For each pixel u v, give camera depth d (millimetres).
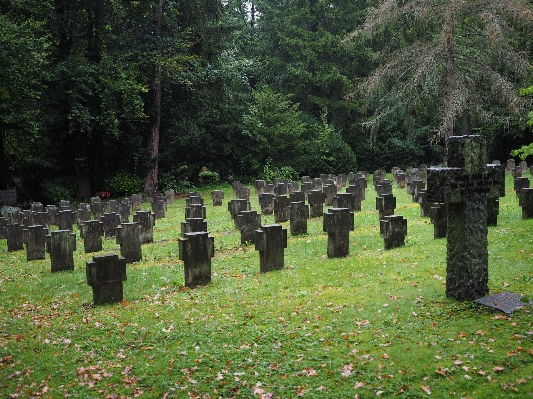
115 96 35406
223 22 41594
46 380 7402
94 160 41375
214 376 7215
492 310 8422
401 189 30359
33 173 39156
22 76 29828
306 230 17750
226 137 44312
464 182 8656
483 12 30172
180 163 44000
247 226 16781
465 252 8930
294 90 52750
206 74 39562
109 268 11133
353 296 10039
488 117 33094
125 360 7984
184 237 12109
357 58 50500
